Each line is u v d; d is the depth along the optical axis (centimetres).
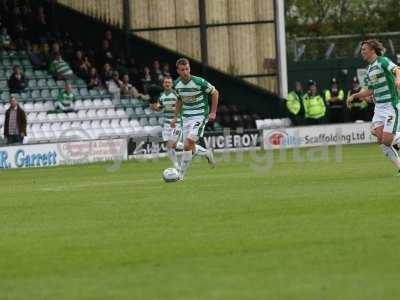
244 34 12212
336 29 17838
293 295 2677
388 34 13225
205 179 6316
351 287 2752
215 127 11625
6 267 3225
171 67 12244
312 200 4684
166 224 4062
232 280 2898
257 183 5812
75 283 2938
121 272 3077
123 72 11669
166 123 7988
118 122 11144
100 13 12150
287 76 12781
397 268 2983
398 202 4462
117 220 4253
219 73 12219
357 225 3809
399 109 5728
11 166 9162
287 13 18012
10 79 10581
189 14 12169
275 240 3544
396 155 5838
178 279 2944
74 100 11000
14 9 11525
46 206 4944
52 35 11631
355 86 12288
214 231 3812
